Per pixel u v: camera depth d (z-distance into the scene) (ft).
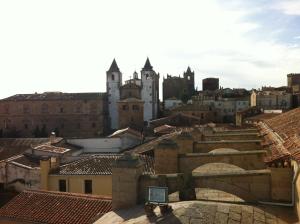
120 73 387.96
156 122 325.83
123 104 353.92
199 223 40.24
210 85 604.49
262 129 104.06
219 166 72.13
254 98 412.98
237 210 44.98
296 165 45.68
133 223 42.55
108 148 196.34
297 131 64.85
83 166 123.65
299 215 43.75
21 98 381.40
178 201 49.78
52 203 80.38
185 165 71.97
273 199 50.96
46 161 119.55
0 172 137.28
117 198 52.42
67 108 372.58
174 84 578.25
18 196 85.05
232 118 444.96
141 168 53.72
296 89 460.55
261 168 71.67
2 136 372.17
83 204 78.02
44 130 371.15
